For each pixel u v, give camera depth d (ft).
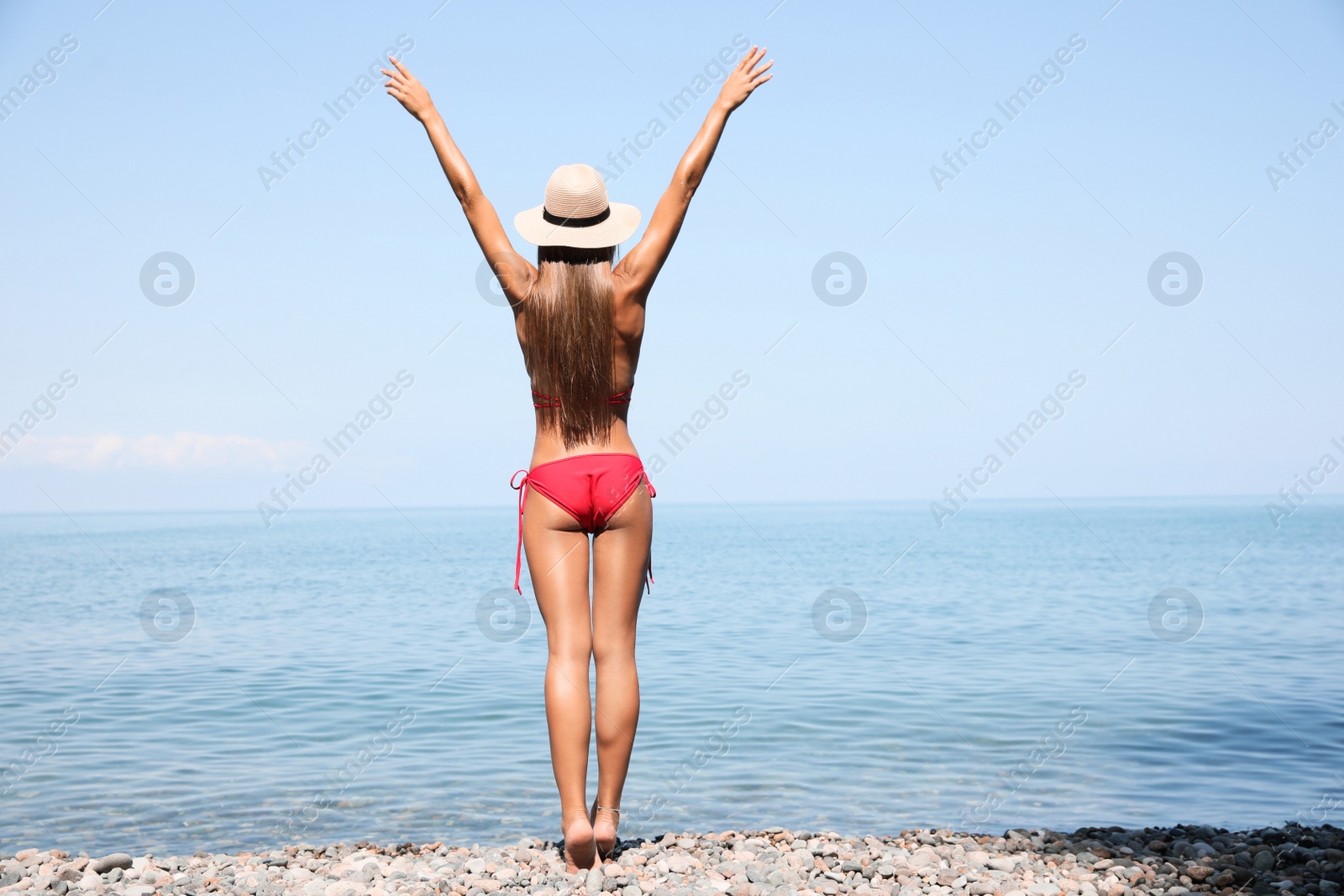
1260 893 13.62
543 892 13.28
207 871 15.38
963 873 14.74
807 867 15.39
